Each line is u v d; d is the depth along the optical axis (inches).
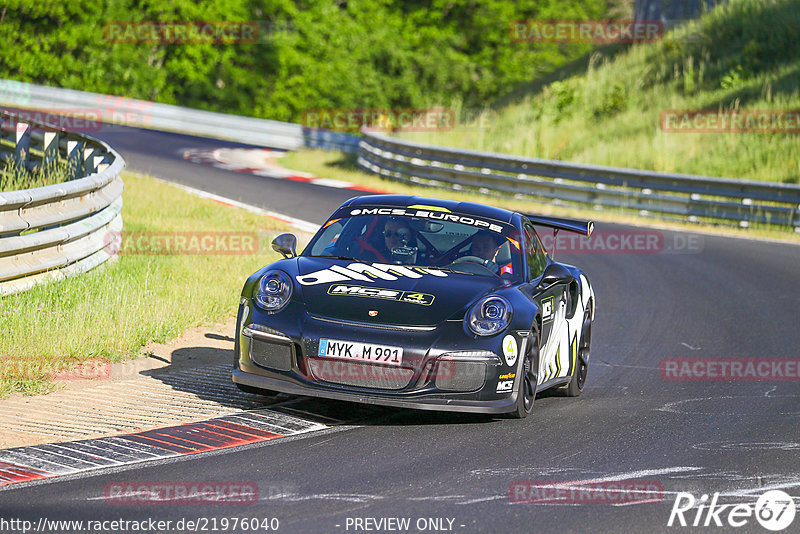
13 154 2257.6
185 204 2242.9
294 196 2849.4
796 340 1382.9
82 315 1085.8
